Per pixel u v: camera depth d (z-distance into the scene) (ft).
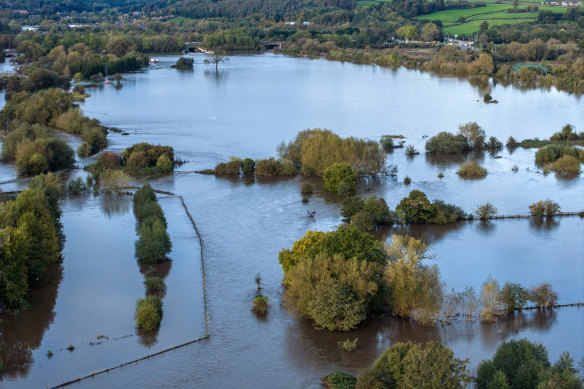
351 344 339.57
